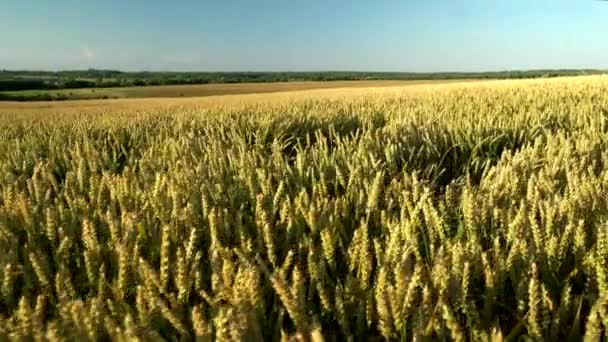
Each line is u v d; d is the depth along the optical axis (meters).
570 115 6.67
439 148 4.75
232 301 1.21
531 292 1.16
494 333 1.06
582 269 1.50
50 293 1.45
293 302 1.17
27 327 1.05
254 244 1.90
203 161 3.71
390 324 1.17
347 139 4.48
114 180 2.61
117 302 1.36
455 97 13.45
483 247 1.76
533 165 3.15
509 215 1.82
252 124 6.96
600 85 16.22
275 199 2.23
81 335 1.07
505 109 8.45
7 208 2.12
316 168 3.32
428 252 1.71
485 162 4.12
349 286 1.35
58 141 6.00
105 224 1.99
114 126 7.69
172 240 1.83
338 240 1.83
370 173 3.00
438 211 2.12
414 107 10.44
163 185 2.41
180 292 1.35
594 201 2.01
